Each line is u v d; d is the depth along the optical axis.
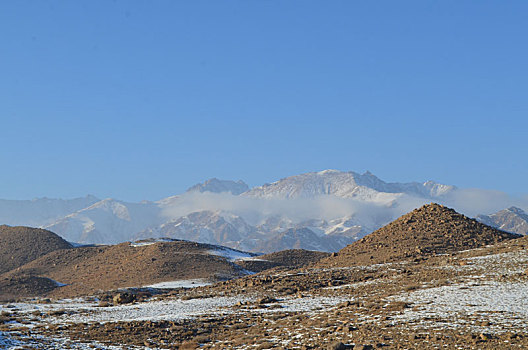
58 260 181.75
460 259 72.31
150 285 124.75
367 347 37.69
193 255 156.62
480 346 35.59
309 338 42.59
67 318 59.44
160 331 51.53
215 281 126.06
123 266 153.50
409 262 79.38
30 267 178.00
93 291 126.00
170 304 69.56
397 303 50.41
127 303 78.62
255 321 53.41
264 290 73.19
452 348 35.84
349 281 73.44
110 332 51.38
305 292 68.69
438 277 62.28
